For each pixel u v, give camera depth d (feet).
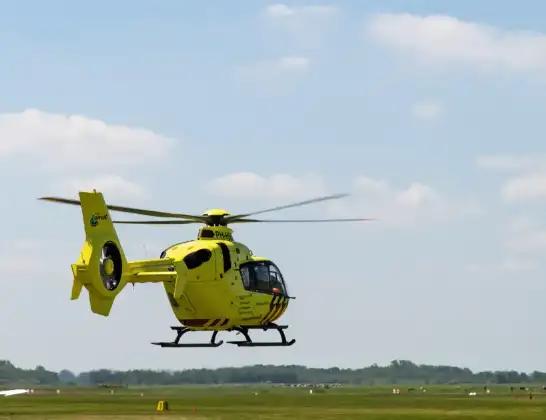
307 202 352.69
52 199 317.63
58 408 547.90
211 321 353.31
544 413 481.05
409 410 526.16
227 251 352.08
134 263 325.01
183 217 358.23
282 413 469.16
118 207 344.08
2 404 645.51
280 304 372.38
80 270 304.71
